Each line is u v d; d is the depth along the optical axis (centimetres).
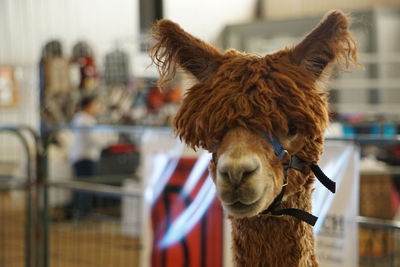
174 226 444
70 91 971
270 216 256
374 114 1003
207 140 238
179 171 443
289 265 257
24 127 545
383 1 1403
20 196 909
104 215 782
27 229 548
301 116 235
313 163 251
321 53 251
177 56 266
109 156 870
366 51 1286
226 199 226
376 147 757
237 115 230
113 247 715
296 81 240
